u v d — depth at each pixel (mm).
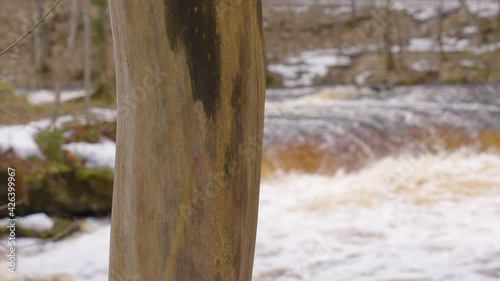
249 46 1751
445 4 30484
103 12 13438
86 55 10289
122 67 1792
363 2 30953
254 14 1764
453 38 26781
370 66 24578
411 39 27594
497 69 21172
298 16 29906
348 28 28781
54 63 19812
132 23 1711
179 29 1678
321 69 24953
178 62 1695
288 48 27766
